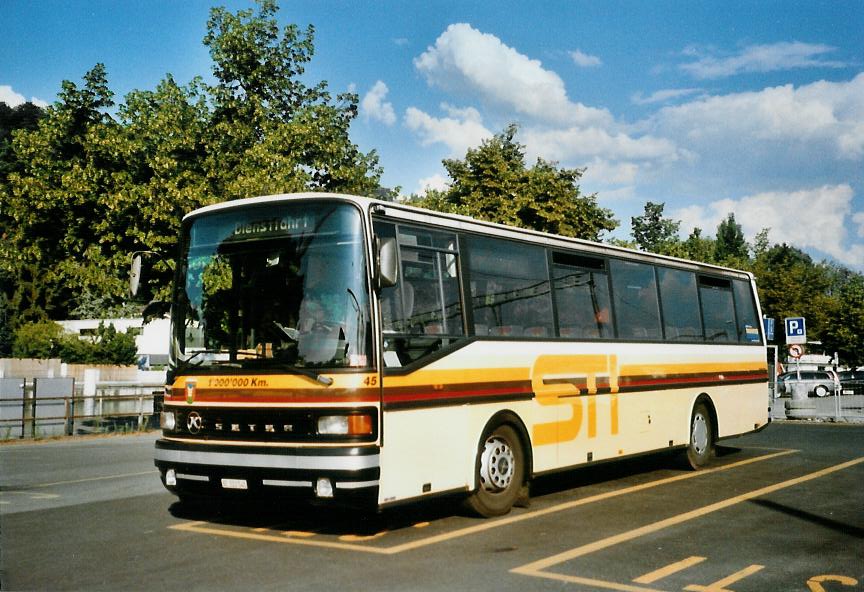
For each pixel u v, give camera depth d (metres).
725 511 10.08
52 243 25.50
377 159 28.59
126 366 58.09
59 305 66.44
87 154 24.64
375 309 8.27
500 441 9.98
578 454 11.34
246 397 8.38
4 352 61.00
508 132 37.81
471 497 9.54
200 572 7.07
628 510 10.20
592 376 11.81
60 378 25.81
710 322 15.42
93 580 6.80
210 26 27.02
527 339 10.63
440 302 9.36
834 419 28.06
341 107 28.19
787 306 51.25
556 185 36.22
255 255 8.80
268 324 8.52
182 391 8.80
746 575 7.02
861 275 80.81
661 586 6.66
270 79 26.95
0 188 24.95
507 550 7.93
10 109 70.44
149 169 24.75
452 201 37.00
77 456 17.83
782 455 16.42
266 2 27.28
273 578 6.86
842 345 48.72
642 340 13.18
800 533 8.75
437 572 7.07
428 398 8.87
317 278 8.45
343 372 8.05
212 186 25.25
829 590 6.59
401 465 8.41
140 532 8.82
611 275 12.75
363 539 8.46
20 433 23.73
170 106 25.08
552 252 11.52
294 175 25.44
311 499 7.92
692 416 14.36
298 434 8.09
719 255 89.94
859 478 13.00
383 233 8.73
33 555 7.72
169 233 24.22
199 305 8.97
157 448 8.90
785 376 45.62
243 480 8.23
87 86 25.00
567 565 7.34
